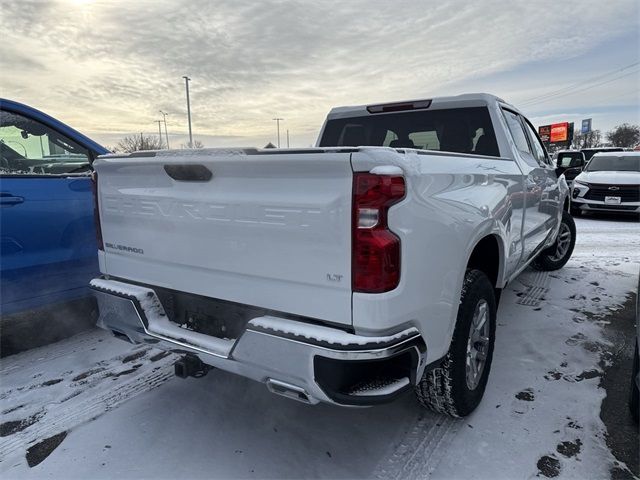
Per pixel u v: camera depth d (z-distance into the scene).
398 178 1.82
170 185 2.38
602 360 3.38
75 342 3.88
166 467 2.35
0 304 3.39
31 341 3.89
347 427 2.65
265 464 2.36
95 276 3.92
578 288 5.06
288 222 1.95
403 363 2.00
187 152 2.19
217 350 2.20
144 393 3.05
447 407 2.53
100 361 3.53
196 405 2.90
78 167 3.99
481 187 2.64
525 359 3.41
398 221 1.83
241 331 2.24
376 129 4.12
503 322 4.11
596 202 10.59
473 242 2.43
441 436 2.55
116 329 2.72
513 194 3.19
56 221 3.63
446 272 2.17
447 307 2.21
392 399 1.93
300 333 1.90
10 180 3.40
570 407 2.80
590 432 2.56
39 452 2.48
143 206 2.53
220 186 2.16
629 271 5.79
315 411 2.81
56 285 3.68
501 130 3.50
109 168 2.68
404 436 2.56
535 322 4.09
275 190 1.98
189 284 2.40
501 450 2.43
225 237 2.17
